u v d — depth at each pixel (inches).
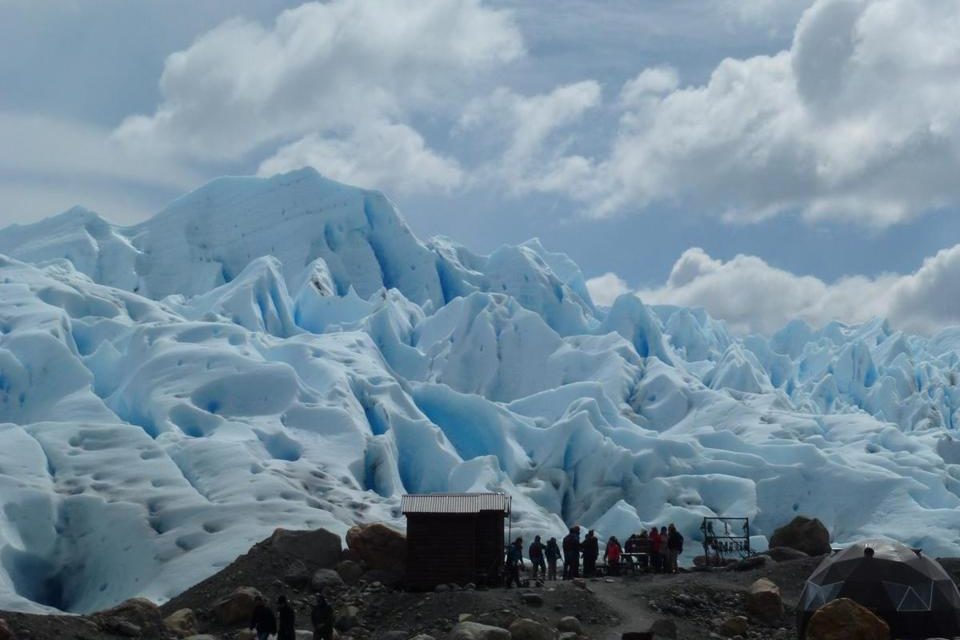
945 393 5605.3
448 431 3873.0
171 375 3499.0
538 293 5423.2
